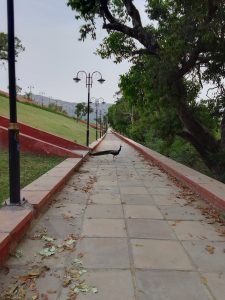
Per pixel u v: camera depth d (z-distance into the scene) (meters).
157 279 4.18
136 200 8.31
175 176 11.60
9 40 6.13
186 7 14.86
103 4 16.50
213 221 6.62
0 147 14.16
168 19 16.95
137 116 47.44
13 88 6.18
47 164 12.64
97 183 10.48
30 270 4.36
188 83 18.55
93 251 5.01
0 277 4.17
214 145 18.84
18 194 6.21
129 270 4.41
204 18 14.27
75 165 12.62
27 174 10.05
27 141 15.22
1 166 10.74
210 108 18.69
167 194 9.05
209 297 3.79
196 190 9.05
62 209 7.25
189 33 14.55
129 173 12.79
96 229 6.00
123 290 3.91
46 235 5.61
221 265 4.61
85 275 4.26
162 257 4.84
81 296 3.78
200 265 4.60
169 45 15.44
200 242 5.46
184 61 16.17
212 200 7.72
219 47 14.80
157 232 5.91
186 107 18.27
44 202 7.03
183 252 5.04
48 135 19.62
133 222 6.46
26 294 3.80
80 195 8.66
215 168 18.36
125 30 17.20
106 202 8.02
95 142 29.84
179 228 6.16
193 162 23.70
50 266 4.48
